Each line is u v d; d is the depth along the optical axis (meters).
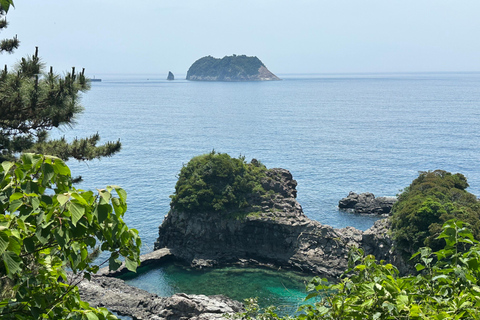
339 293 9.30
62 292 9.41
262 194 117.31
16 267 7.21
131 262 8.99
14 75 28.34
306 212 152.75
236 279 100.75
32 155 8.69
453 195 99.44
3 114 28.09
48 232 8.05
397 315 8.27
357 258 9.75
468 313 8.71
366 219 145.88
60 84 28.64
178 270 105.56
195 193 113.31
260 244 110.44
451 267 9.45
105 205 8.14
